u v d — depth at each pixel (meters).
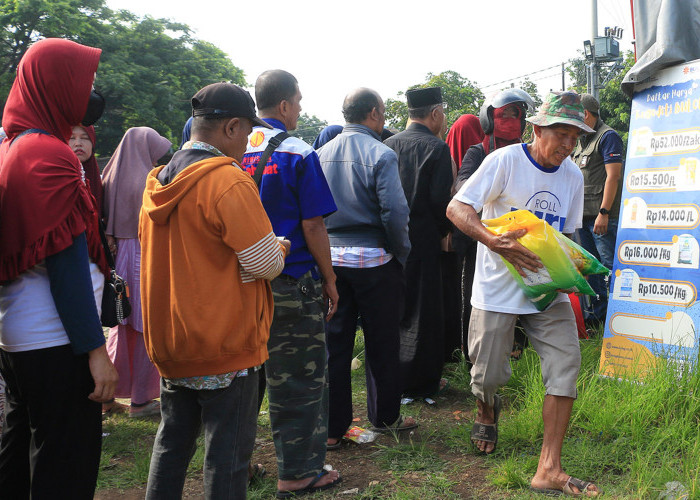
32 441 2.38
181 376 2.44
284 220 3.30
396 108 33.53
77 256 2.29
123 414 4.87
